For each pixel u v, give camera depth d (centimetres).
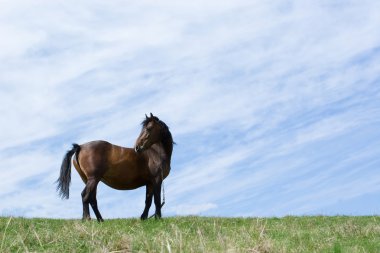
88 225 1098
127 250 702
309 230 1172
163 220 1345
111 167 1386
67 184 1362
